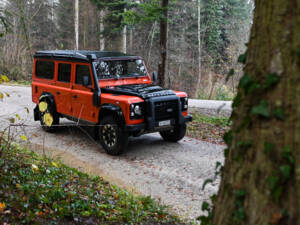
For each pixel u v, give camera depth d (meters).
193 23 35.69
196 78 31.36
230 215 2.03
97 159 7.21
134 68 8.54
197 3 34.06
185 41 35.22
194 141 8.90
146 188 5.77
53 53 8.97
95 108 7.71
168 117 7.54
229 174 2.11
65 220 3.72
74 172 5.70
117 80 8.08
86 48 32.91
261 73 1.94
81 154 7.53
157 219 4.40
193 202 5.26
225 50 33.59
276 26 1.90
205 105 15.17
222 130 10.49
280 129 1.81
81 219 3.83
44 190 4.17
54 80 9.00
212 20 35.16
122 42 22.89
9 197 3.66
